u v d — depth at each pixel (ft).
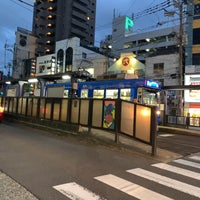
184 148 36.52
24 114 57.36
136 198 15.31
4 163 22.40
